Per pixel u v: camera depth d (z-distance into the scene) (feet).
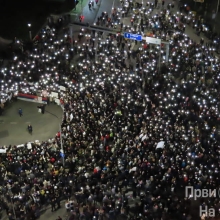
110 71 167.22
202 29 198.39
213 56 174.91
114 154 132.16
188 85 158.30
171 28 197.67
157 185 122.52
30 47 188.65
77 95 157.28
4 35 205.36
